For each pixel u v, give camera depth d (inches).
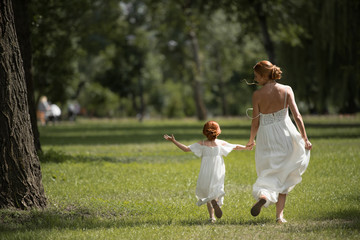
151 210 662.5
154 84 5698.8
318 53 2842.0
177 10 2765.7
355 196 739.4
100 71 4825.3
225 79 5762.8
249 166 1173.1
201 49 4776.1
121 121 4864.7
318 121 3476.9
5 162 609.9
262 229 530.3
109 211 658.8
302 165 561.3
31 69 1270.9
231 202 720.3
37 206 631.2
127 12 3983.8
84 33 2247.8
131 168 1133.7
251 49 4643.2
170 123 4060.0
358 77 2726.4
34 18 1328.7
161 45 4404.5
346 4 2664.9
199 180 580.1
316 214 617.0
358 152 1337.4
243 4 2449.6
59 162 1207.6
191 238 494.6
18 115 617.9
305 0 2556.6
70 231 535.2
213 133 578.6
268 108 568.1
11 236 504.7
